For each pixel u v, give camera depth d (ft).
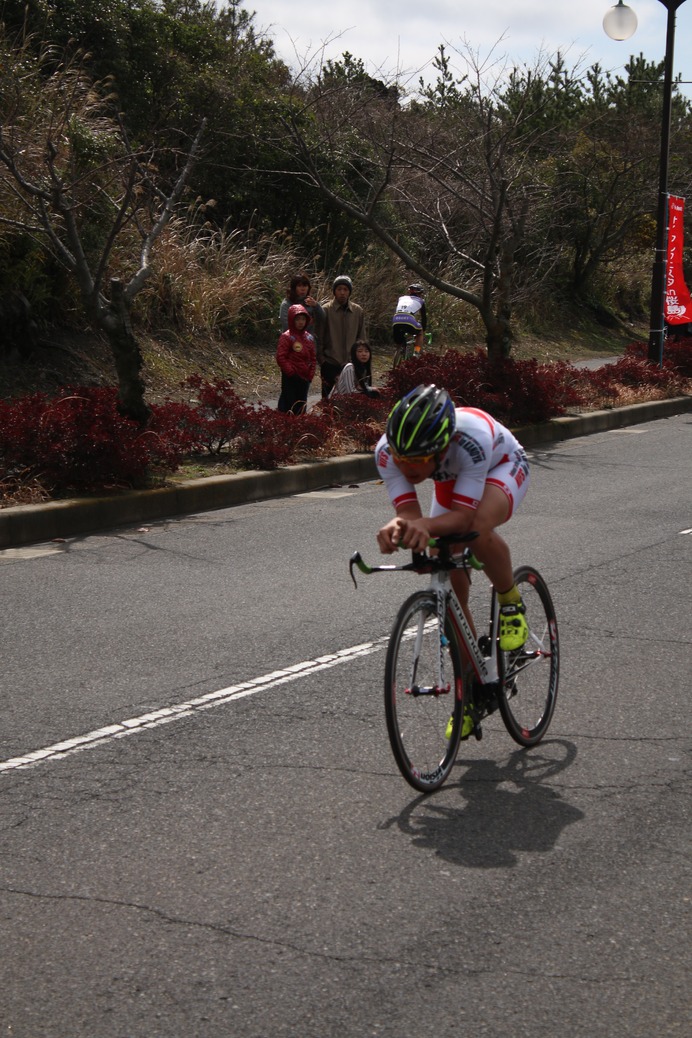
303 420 41.24
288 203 74.38
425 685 15.25
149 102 65.98
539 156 93.66
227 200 71.51
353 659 20.85
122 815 14.57
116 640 21.97
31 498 31.94
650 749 16.80
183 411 39.34
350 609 24.16
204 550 29.73
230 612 23.91
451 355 50.96
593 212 99.60
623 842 13.84
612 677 19.95
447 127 65.26
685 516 34.12
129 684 19.49
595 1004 10.57
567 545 30.19
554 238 96.32
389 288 74.95
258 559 28.73
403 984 10.85
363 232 77.36
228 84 69.87
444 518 14.57
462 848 13.69
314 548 29.99
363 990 10.77
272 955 11.35
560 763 16.33
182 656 21.01
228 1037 10.12
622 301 109.91
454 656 15.64
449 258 81.46
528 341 84.94
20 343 49.03
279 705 18.54
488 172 53.93
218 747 16.80
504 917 12.08
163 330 58.59
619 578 26.73
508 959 11.28
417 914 12.14
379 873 13.04
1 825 14.29
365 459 41.32
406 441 13.84
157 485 34.83
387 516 34.35
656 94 108.17
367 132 59.93
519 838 13.94
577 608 24.26
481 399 49.19
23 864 13.28
